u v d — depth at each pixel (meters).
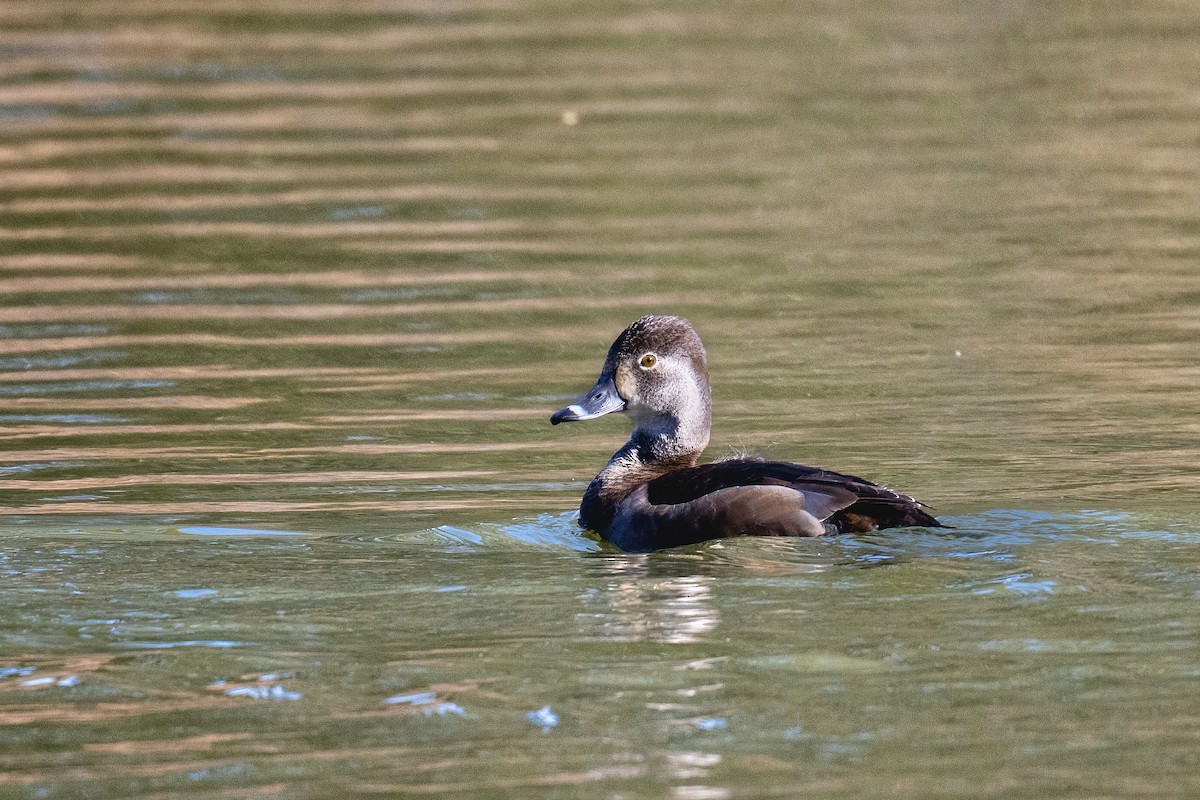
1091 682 8.59
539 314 17.64
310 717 8.45
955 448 13.41
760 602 9.79
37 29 30.11
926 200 21.61
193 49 28.80
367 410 14.84
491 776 7.76
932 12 32.28
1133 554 10.48
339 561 10.89
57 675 8.98
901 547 10.66
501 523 11.85
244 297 18.14
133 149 23.36
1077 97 26.20
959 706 8.37
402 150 23.47
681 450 12.29
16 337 16.88
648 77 27.28
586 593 10.12
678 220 20.84
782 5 32.75
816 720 8.25
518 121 24.80
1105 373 15.47
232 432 14.19
